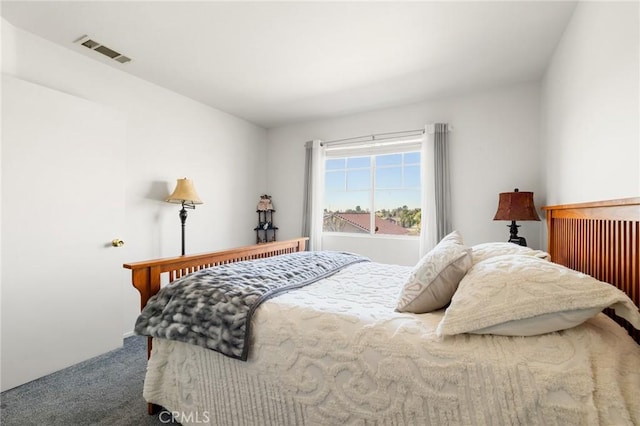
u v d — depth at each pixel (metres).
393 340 1.00
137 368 2.06
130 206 2.69
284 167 4.27
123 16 1.89
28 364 1.90
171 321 1.35
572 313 0.85
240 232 3.96
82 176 2.23
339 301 1.35
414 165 3.51
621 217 1.07
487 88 2.98
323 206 3.97
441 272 1.21
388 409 0.95
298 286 1.57
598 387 0.74
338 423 1.02
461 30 2.03
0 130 1.83
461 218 3.13
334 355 1.05
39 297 1.97
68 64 2.27
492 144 3.00
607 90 1.37
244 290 1.36
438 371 0.90
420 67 2.55
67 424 1.48
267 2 1.76
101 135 2.35
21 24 1.97
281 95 3.17
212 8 1.82
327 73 2.67
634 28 1.14
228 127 3.77
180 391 1.38
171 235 3.06
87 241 2.24
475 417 0.84
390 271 2.09
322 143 3.95
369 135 3.64
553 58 2.33
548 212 2.05
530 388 0.79
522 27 1.99
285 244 2.71
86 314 2.21
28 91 1.95
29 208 1.95
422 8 1.81
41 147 2.01
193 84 2.91
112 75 2.56
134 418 1.51
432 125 3.20
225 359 1.26
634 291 0.99
